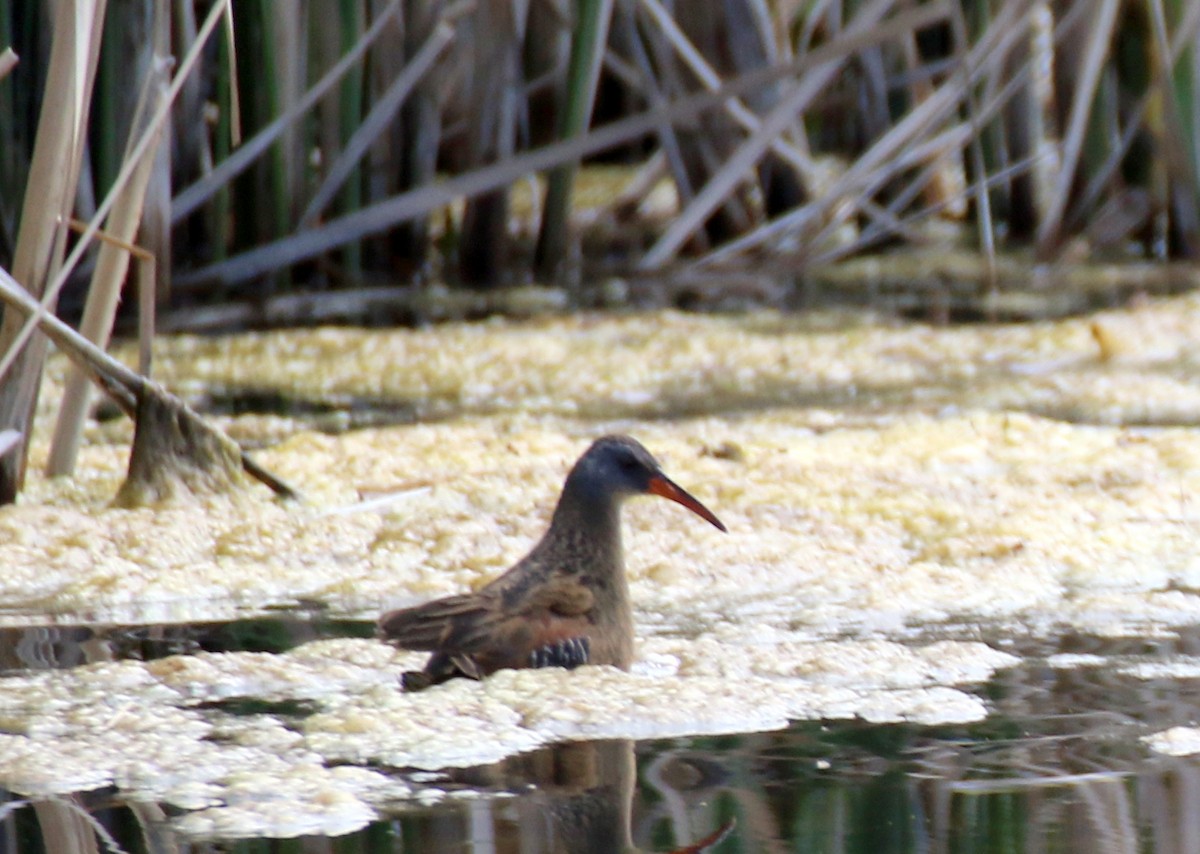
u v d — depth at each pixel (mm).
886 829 5973
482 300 19609
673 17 20547
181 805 6328
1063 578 9945
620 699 7523
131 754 6918
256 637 8719
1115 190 21688
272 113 18094
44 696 7711
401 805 6309
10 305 10656
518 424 13961
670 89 20375
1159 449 12773
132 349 16953
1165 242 21250
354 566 10172
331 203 19672
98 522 10633
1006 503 11320
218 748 7008
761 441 13109
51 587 9680
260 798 6395
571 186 20344
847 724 7285
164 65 10922
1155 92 20922
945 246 22406
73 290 17422
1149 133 21484
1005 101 21422
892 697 7664
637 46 20047
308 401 15070
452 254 21594
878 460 12562
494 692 7633
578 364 16531
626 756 6871
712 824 6059
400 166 20047
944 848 5773
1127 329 17594
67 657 8359
